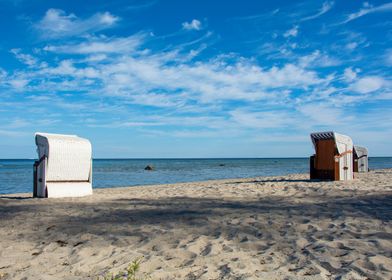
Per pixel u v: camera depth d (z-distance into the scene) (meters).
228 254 4.34
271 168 50.22
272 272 3.67
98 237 5.34
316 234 5.18
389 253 4.19
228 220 6.37
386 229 5.34
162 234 5.42
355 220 6.02
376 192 9.73
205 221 6.33
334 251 4.30
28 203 9.33
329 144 14.34
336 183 12.59
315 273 3.60
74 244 5.02
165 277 3.61
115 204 8.88
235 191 11.25
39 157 10.98
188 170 45.31
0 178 30.17
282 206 7.82
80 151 11.03
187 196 10.38
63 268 4.00
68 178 11.01
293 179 16.23
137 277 3.61
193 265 3.99
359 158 20.95
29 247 4.91
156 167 57.84
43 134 10.94
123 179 27.66
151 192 12.03
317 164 14.71
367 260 3.92
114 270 3.86
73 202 9.38
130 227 5.98
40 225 6.36
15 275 3.78
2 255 4.53
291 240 4.89
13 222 6.70
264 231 5.47
